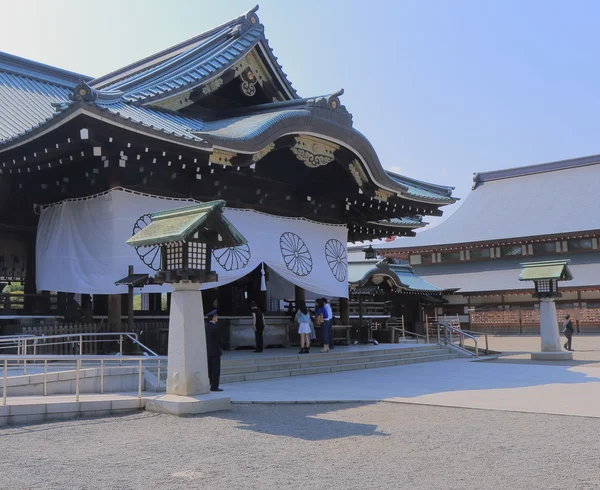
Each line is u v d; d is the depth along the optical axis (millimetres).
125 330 15695
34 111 18844
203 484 5707
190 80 17828
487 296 54812
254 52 20125
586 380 15586
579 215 58375
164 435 8039
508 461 6641
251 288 24531
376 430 8484
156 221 10578
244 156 16312
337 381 15219
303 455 6914
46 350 14109
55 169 16188
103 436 7957
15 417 8789
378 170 20188
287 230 20562
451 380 15539
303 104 18281
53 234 16766
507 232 59875
